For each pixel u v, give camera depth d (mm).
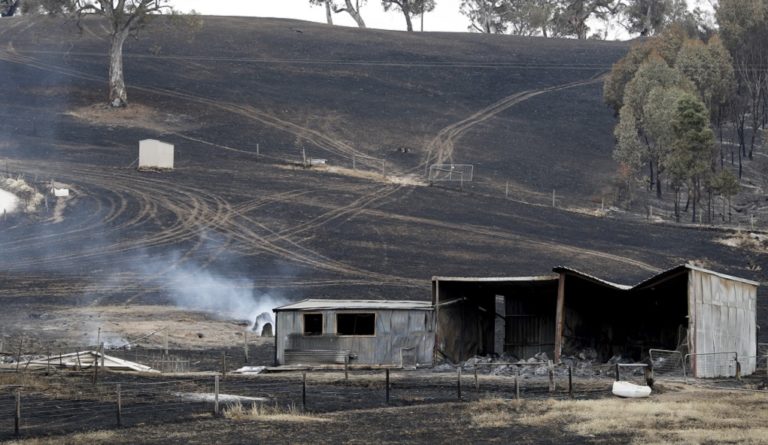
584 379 48812
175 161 134000
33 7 161375
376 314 56031
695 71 151625
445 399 41875
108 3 157250
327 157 142750
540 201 130875
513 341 61344
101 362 52281
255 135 150000
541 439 32781
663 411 37375
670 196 138125
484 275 97375
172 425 35281
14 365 52719
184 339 68312
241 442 32281
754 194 140625
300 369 54906
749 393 43656
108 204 112438
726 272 103125
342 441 32562
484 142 155750
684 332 56875
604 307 59750
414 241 107312
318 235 106750
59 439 32375
